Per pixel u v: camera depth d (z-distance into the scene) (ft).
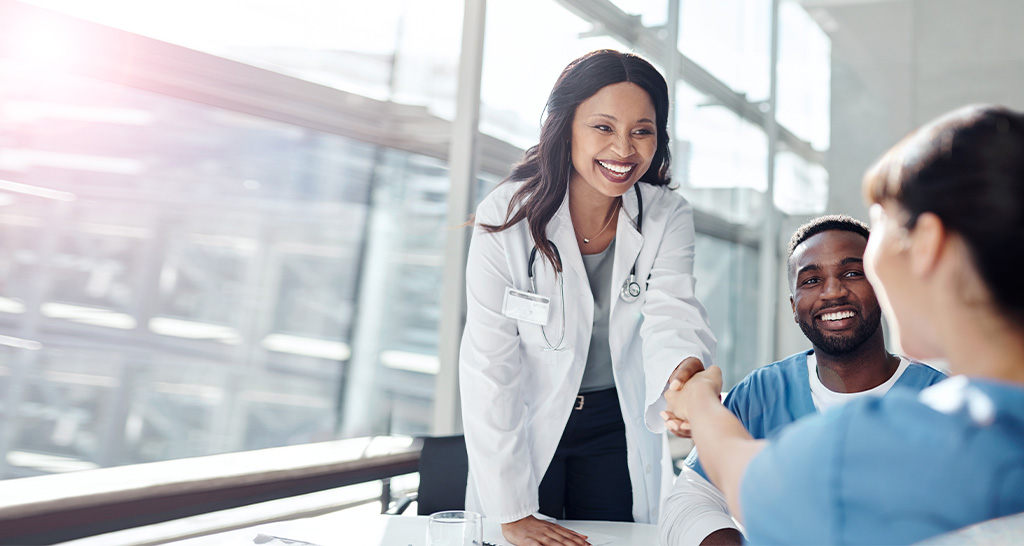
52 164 6.24
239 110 7.40
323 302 8.36
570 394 4.88
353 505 6.93
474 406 4.54
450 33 9.17
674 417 2.64
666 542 3.71
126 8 6.42
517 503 4.29
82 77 6.30
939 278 1.61
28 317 6.19
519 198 4.91
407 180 9.02
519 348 4.98
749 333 16.10
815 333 3.88
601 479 4.93
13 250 6.08
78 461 6.50
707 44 14.05
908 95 15.20
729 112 15.26
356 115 8.48
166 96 6.82
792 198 16.31
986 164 1.53
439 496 5.29
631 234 4.96
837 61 15.89
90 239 6.55
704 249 14.08
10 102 5.95
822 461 1.60
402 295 9.00
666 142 4.98
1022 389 1.53
